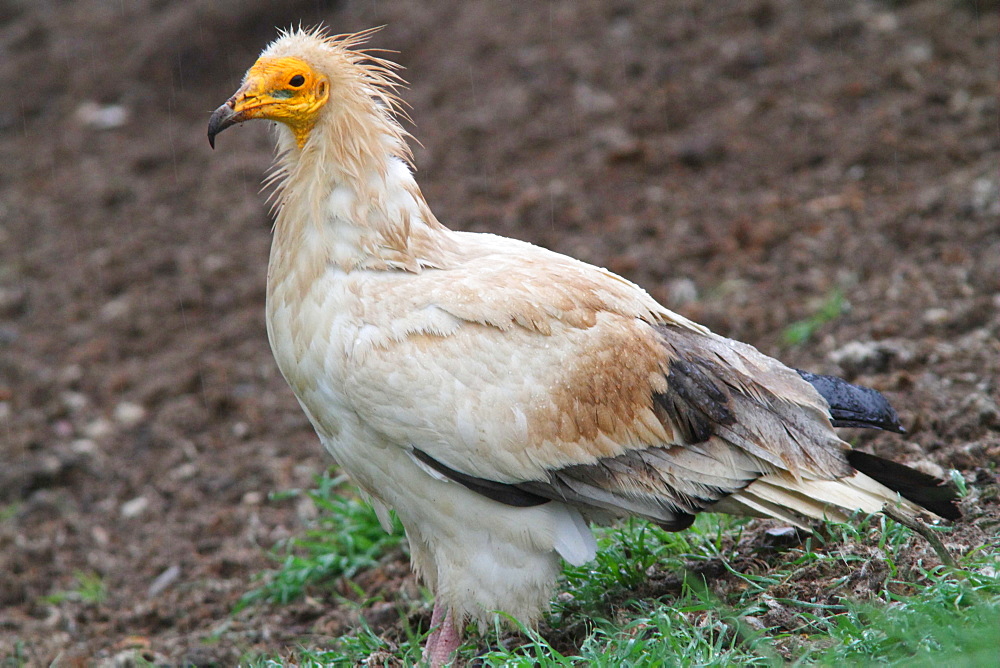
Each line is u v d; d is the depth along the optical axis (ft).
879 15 64.85
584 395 23.58
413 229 24.47
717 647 21.42
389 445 23.93
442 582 24.99
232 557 37.09
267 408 48.11
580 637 25.17
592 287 24.85
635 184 57.21
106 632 34.19
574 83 65.82
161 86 78.48
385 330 23.21
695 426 24.40
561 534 24.22
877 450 30.63
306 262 23.99
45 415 50.26
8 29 89.92
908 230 46.68
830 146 55.72
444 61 71.31
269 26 79.10
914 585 22.70
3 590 37.96
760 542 27.25
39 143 75.97
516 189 58.65
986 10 63.05
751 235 50.44
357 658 26.94
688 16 68.69
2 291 60.80
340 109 24.31
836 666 19.74
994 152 51.80
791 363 38.88
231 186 66.95
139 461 46.09
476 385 23.06
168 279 59.67
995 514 25.63
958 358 35.24
